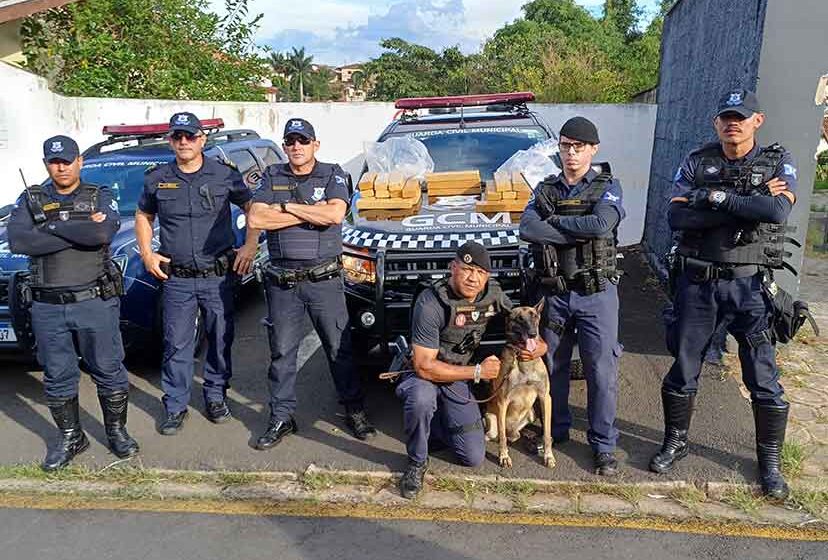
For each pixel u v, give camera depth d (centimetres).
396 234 423
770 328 344
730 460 371
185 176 415
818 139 474
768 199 319
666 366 502
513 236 410
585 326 362
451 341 361
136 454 400
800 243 492
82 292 376
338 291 404
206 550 315
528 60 2055
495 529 325
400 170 518
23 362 550
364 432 413
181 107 931
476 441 368
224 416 439
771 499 339
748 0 496
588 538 316
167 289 424
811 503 334
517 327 351
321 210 386
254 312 674
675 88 739
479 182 487
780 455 356
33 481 374
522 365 363
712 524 324
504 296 367
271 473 374
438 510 342
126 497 361
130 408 465
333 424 436
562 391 390
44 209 365
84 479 377
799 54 463
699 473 360
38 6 902
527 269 387
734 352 503
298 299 398
